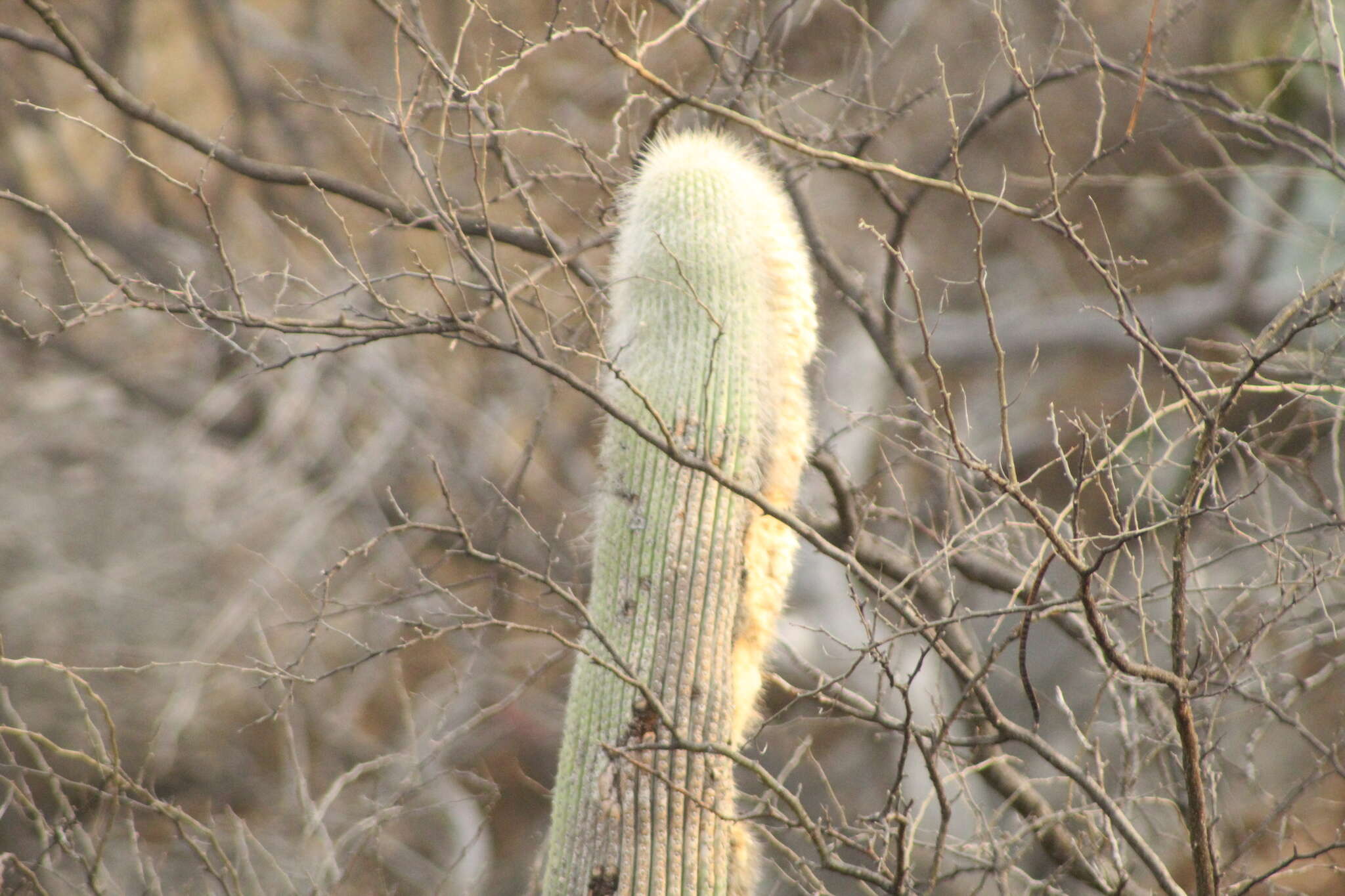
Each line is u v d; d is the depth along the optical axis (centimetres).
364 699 2236
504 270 1784
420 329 1079
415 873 1936
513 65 1230
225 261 1126
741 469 1037
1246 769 1263
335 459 2689
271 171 1390
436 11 2769
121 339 2756
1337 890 1404
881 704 1053
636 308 1080
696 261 1057
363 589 2411
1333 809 1486
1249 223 1959
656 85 1204
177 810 1269
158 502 2475
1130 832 1007
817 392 1462
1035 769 2058
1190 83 1612
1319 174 2002
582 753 1022
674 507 1026
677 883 984
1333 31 1486
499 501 1750
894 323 1562
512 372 2784
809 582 2431
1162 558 1300
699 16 1603
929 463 1439
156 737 1494
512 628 978
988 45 2712
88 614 2277
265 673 1264
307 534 2409
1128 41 2684
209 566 2419
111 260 2931
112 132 3039
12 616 2228
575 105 2491
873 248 2953
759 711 1255
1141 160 2945
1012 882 1335
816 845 960
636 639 1018
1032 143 3011
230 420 2808
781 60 1762
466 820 2036
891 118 1625
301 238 2986
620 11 1502
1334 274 1135
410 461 2645
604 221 1459
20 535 2341
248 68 3103
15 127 2945
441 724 1538
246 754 2103
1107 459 1055
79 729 2106
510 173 1490
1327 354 1335
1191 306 3052
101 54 3055
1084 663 2269
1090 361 3391
